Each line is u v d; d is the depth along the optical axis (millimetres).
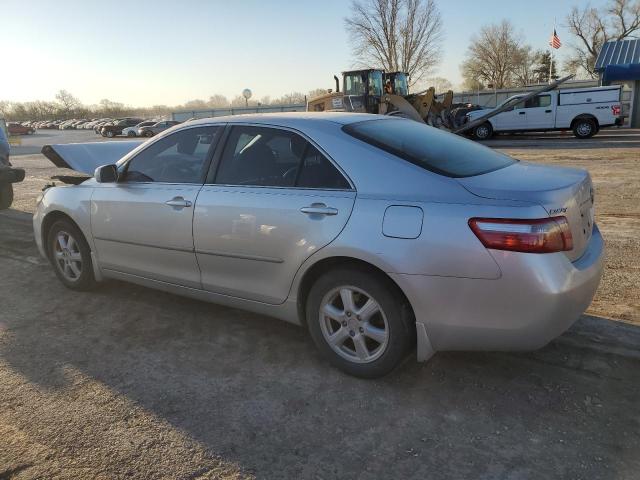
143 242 4094
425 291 2863
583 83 44844
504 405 2990
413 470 2520
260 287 3535
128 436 2811
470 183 2902
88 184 4598
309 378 3342
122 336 3998
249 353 3691
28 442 2775
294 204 3273
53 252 4961
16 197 10672
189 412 3016
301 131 3422
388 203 2969
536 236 2646
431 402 3045
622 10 60750
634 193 8781
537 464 2529
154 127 43219
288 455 2646
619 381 3158
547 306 2674
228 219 3545
